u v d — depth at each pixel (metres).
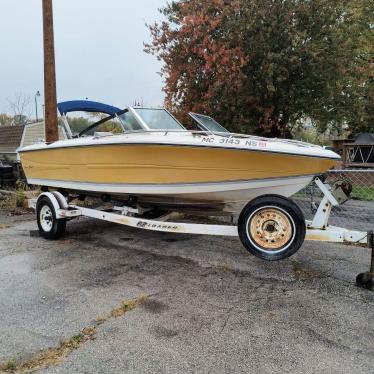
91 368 2.52
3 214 8.30
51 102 8.53
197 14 9.23
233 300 3.62
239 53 8.62
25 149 6.64
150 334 2.96
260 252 3.93
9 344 2.82
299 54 8.58
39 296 3.70
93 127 5.89
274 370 2.51
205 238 5.94
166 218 5.39
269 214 3.92
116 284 4.02
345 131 15.65
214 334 2.97
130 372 2.48
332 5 8.84
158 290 3.86
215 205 4.87
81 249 5.39
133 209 5.16
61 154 5.73
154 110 5.11
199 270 4.47
